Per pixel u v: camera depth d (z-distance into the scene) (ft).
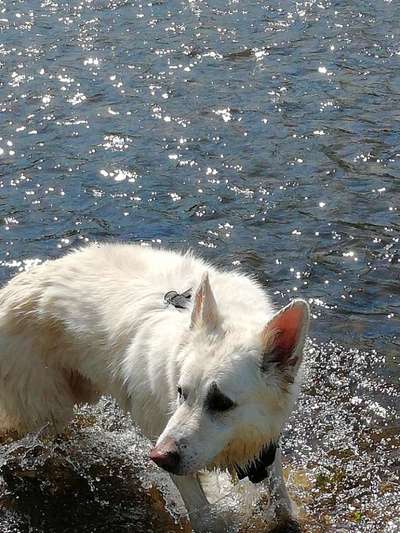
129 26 13.16
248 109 10.17
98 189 8.50
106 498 5.18
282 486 4.83
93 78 11.21
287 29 12.77
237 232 7.73
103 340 4.98
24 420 5.45
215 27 12.97
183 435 4.08
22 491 5.26
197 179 8.64
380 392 5.85
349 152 9.07
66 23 13.39
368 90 10.57
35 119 10.07
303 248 7.47
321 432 5.52
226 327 4.32
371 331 6.44
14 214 8.09
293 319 4.15
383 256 7.32
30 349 5.27
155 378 4.53
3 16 13.76
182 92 10.71
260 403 4.23
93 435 5.69
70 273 5.27
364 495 5.02
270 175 8.69
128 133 9.65
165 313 4.73
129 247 5.52
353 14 13.28
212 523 4.76
